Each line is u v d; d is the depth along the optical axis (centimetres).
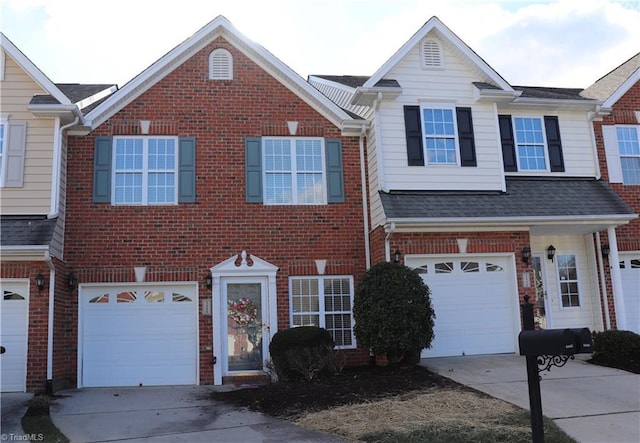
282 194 1480
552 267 1619
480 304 1449
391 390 1095
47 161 1337
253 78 1516
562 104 1628
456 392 1056
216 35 1517
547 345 643
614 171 1648
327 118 1536
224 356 1384
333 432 877
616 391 1051
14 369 1244
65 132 1401
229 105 1491
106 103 1415
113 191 1411
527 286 1453
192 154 1450
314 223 1477
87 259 1369
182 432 912
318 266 1456
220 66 1507
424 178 1480
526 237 1473
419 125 1512
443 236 1434
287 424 938
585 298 1620
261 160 1482
